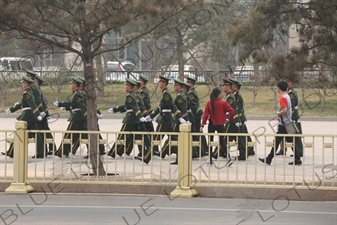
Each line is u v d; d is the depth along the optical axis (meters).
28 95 31.77
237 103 33.16
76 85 32.81
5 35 26.27
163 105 31.58
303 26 25.22
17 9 23.48
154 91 62.50
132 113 31.83
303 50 25.03
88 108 25.38
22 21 24.09
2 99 67.12
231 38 25.80
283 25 25.66
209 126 30.69
